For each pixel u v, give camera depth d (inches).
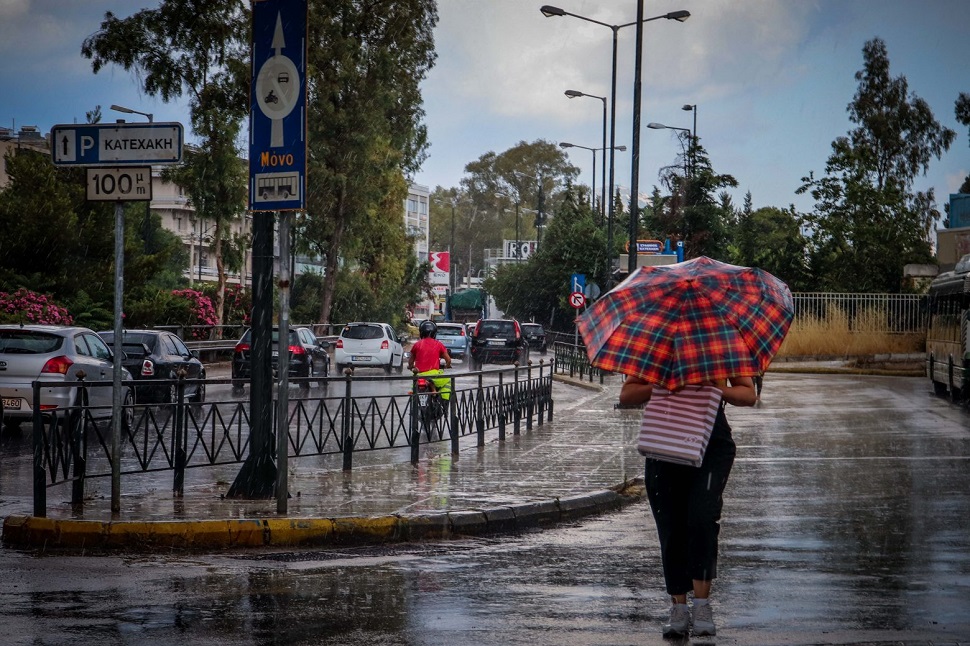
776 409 943.0
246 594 276.1
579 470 527.2
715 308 238.5
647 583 295.9
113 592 276.7
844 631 237.3
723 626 242.7
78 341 666.8
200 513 369.7
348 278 2346.2
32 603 262.5
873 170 2192.4
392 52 2073.1
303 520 358.3
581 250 2439.7
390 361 1460.4
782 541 360.8
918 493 478.0
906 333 1676.9
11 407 635.5
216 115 1779.0
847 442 693.9
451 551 347.9
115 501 373.1
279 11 375.2
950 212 2018.9
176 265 2837.1
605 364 238.7
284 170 375.2
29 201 1352.1
